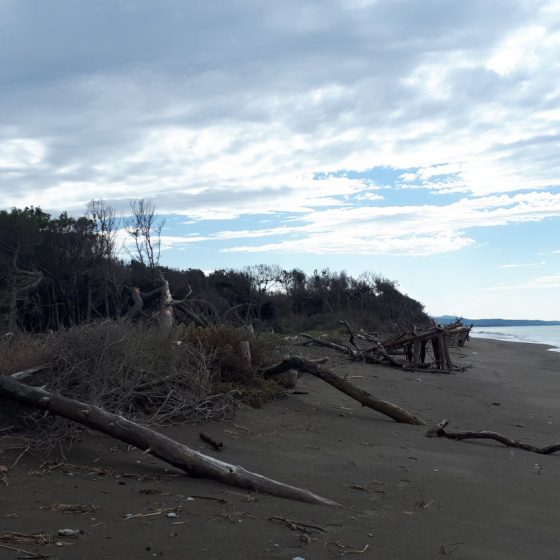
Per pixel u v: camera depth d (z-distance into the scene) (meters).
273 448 7.11
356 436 8.12
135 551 3.85
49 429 6.47
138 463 5.95
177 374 8.30
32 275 25.67
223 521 4.49
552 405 12.26
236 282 41.59
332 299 46.25
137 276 31.23
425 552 4.18
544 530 4.78
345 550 4.11
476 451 7.73
